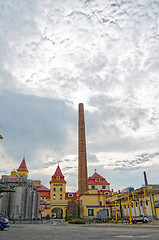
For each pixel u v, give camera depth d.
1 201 46.34
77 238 11.88
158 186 42.19
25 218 47.81
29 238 12.02
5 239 11.42
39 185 104.94
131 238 11.47
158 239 10.87
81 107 95.06
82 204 57.41
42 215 89.75
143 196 42.81
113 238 11.63
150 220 37.88
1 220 20.77
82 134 88.75
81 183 79.06
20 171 98.19
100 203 56.34
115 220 44.06
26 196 49.69
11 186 49.81
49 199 97.25
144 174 66.38
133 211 48.09
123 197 45.50
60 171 105.00
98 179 80.62
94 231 18.05
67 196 102.69
